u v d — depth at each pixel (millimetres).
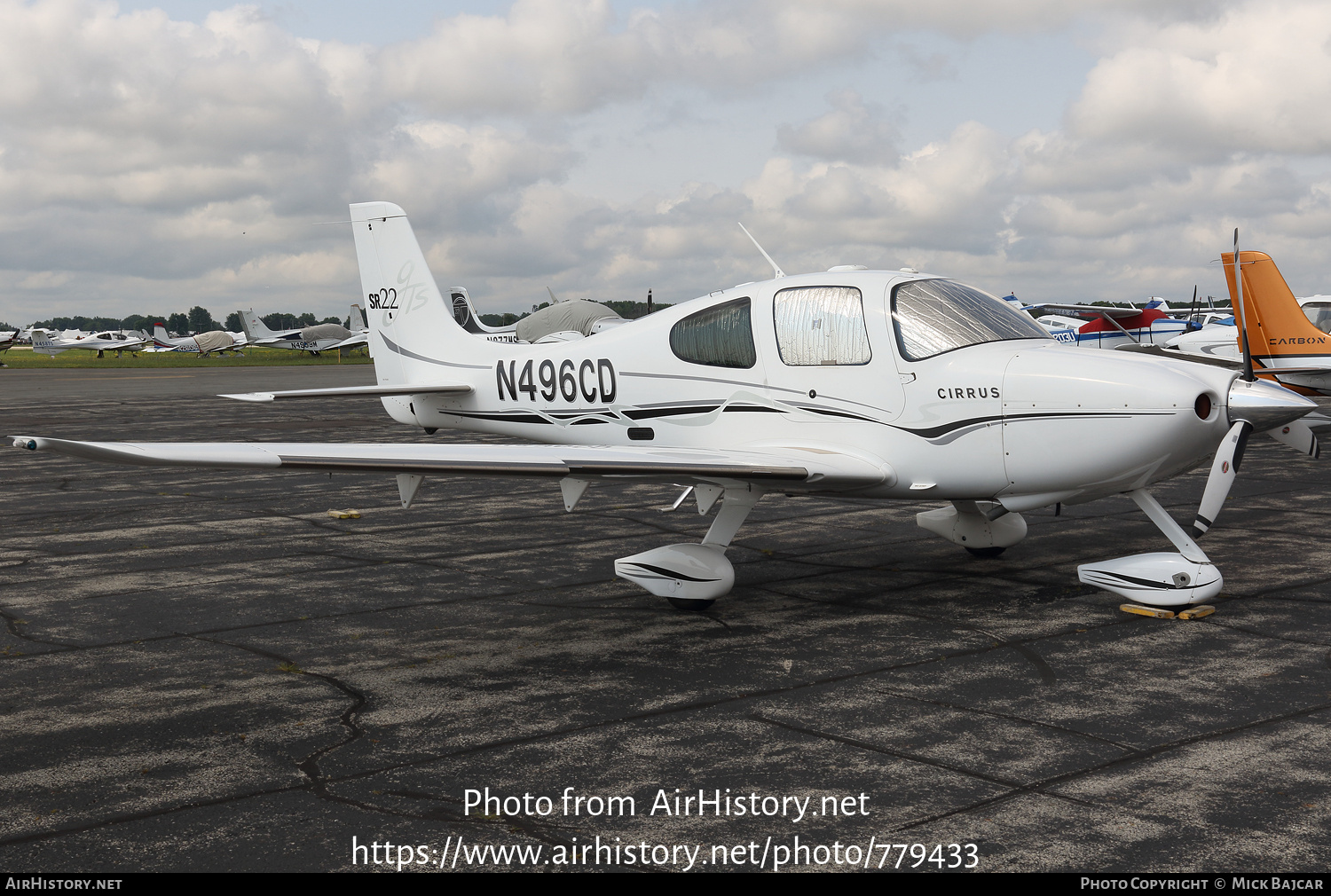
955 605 5500
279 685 4242
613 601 5734
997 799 3070
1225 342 17516
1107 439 5043
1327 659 4434
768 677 4301
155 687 4219
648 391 6527
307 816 3006
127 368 47719
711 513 8680
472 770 3334
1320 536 7254
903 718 3777
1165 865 2674
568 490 5391
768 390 5949
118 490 10250
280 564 6734
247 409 21359
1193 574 5105
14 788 3207
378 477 11086
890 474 5574
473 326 42188
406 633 5055
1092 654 4562
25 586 6090
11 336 72250
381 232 8406
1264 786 3139
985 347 5461
